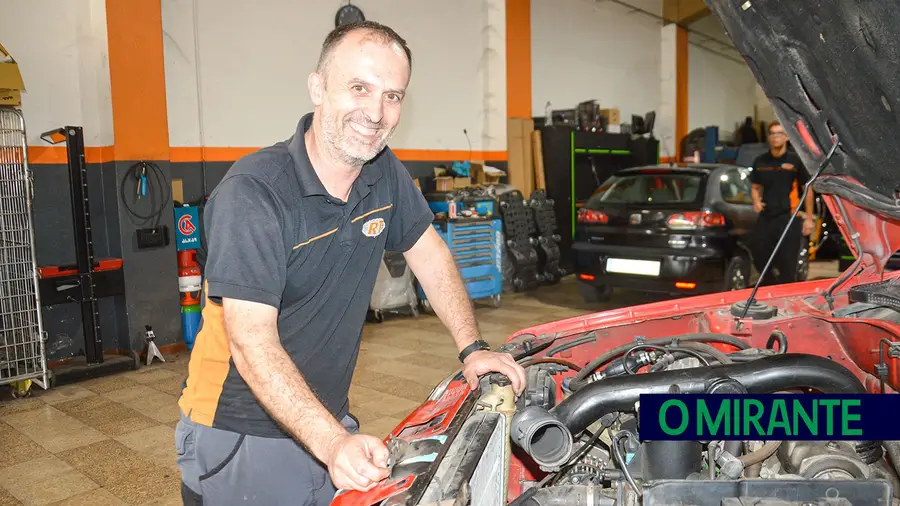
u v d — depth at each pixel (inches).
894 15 56.7
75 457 140.9
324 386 70.1
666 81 458.9
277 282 56.4
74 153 189.9
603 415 70.0
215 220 56.4
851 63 65.7
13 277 185.8
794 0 65.5
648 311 100.0
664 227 234.2
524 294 308.7
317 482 67.9
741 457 71.9
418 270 77.9
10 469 135.6
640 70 441.1
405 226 75.3
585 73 395.9
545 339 92.5
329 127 58.9
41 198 203.8
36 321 189.6
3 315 179.8
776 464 78.0
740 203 243.4
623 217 244.8
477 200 276.4
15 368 187.6
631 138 385.1
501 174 311.1
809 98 77.2
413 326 250.4
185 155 230.8
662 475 65.6
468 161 306.7
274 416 52.2
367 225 66.7
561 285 331.0
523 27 343.3
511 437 64.6
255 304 54.7
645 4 432.5
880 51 61.1
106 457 140.8
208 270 55.6
